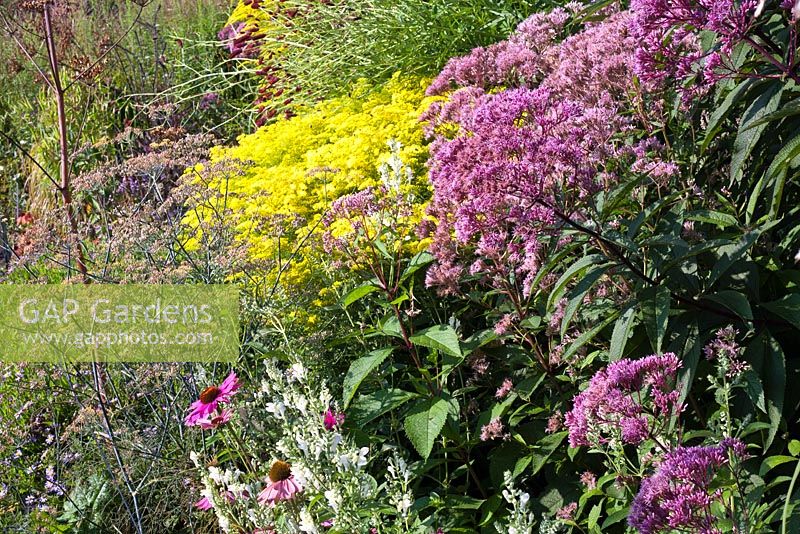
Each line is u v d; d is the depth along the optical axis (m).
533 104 3.18
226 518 3.17
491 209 3.23
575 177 3.10
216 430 4.13
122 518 4.47
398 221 4.14
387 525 3.37
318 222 4.63
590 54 3.88
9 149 9.96
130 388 4.59
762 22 3.02
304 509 2.77
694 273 3.16
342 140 5.17
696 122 3.71
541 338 3.96
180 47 10.16
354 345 4.33
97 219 6.11
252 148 5.81
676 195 3.05
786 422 3.11
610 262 3.09
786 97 3.14
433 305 4.29
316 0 7.92
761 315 3.13
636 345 3.29
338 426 3.29
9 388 5.29
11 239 6.75
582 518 3.41
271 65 8.20
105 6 11.48
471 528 3.57
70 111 9.20
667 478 2.24
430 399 3.68
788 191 3.44
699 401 3.32
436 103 4.50
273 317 3.83
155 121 9.09
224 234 4.52
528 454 3.63
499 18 6.34
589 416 2.77
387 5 6.98
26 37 9.98
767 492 2.94
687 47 3.37
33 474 4.90
